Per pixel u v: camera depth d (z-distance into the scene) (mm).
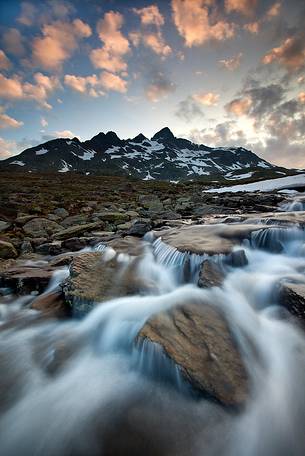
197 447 3803
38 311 7637
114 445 3863
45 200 31234
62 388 4863
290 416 4176
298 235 11578
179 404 4324
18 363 5594
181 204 29125
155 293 7527
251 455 3732
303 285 6812
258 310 6828
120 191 48344
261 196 29297
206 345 4957
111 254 10070
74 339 6336
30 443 3957
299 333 5656
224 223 14938
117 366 5344
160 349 4762
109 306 6680
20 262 11859
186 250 9281
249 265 9266
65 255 12719
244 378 4473
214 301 6629
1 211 23500
